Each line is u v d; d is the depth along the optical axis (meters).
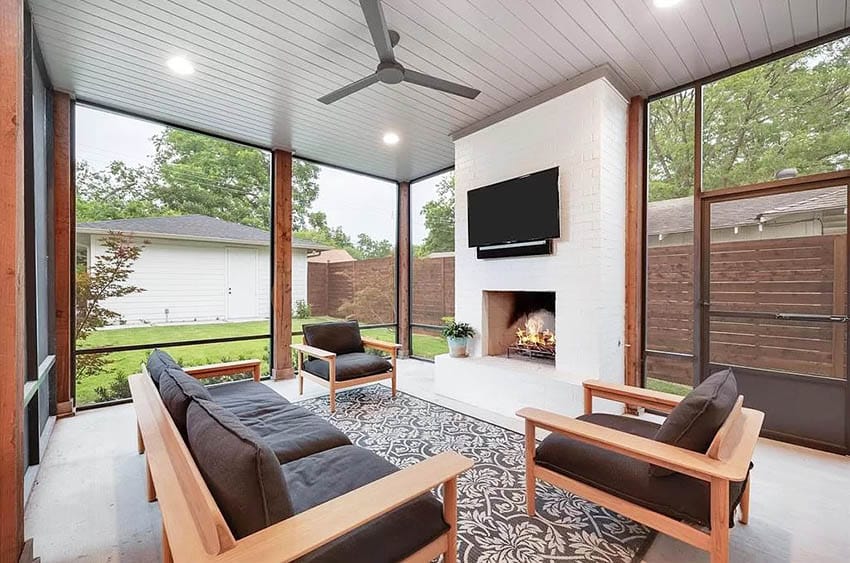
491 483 2.25
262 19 2.40
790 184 2.81
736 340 3.05
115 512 2.01
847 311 2.62
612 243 3.22
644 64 2.94
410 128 4.12
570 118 3.22
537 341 3.95
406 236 6.12
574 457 1.80
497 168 3.78
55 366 3.29
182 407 1.54
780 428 2.85
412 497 1.18
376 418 3.35
